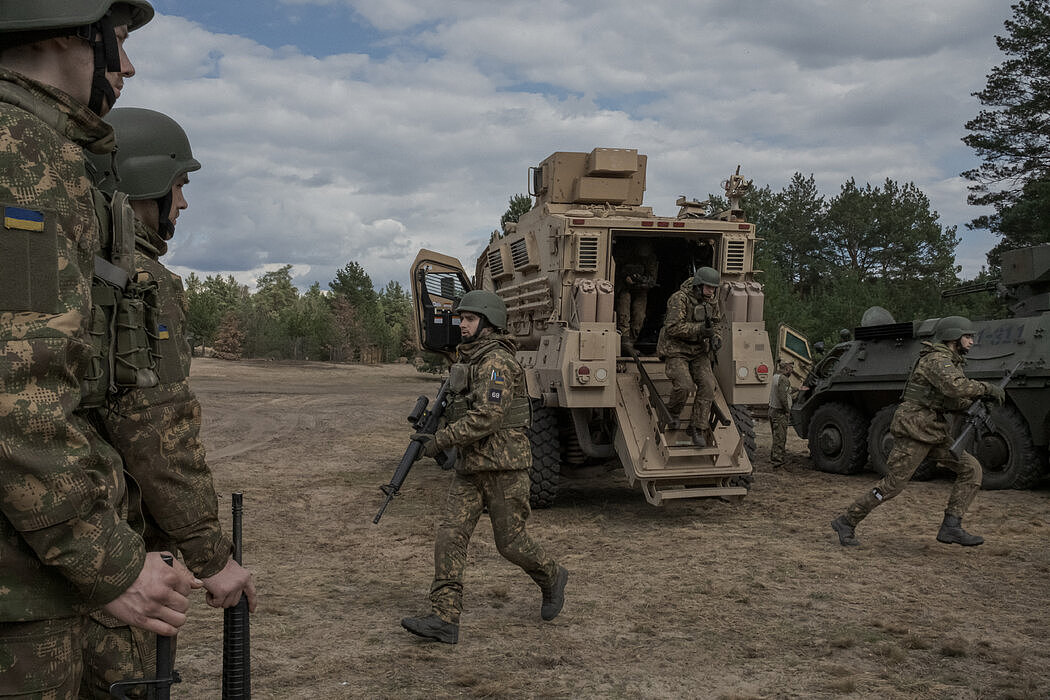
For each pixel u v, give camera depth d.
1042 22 28.05
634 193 9.38
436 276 10.31
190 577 1.68
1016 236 28.17
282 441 14.27
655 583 5.68
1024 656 4.29
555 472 8.23
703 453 7.83
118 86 1.82
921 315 24.14
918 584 5.63
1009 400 9.40
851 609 5.09
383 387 32.09
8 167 1.46
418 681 3.94
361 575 5.88
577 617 4.93
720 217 8.85
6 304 1.43
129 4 1.83
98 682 2.15
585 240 7.98
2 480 1.40
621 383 8.25
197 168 2.67
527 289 8.98
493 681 3.93
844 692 3.84
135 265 2.03
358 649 4.37
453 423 4.46
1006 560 6.27
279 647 4.38
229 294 82.81
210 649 4.32
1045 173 29.17
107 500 1.57
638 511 8.33
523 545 4.64
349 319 57.31
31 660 1.53
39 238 1.48
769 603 5.21
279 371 41.84
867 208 41.44
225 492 9.22
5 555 1.49
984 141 29.69
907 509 8.38
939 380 6.41
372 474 10.61
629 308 9.10
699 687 3.90
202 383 32.72
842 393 11.45
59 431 1.47
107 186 2.44
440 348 10.20
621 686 3.91
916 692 3.84
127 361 1.91
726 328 8.32
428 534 7.19
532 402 8.35
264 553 6.52
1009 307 11.02
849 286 25.48
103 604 1.56
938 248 38.47
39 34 1.65
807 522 7.73
